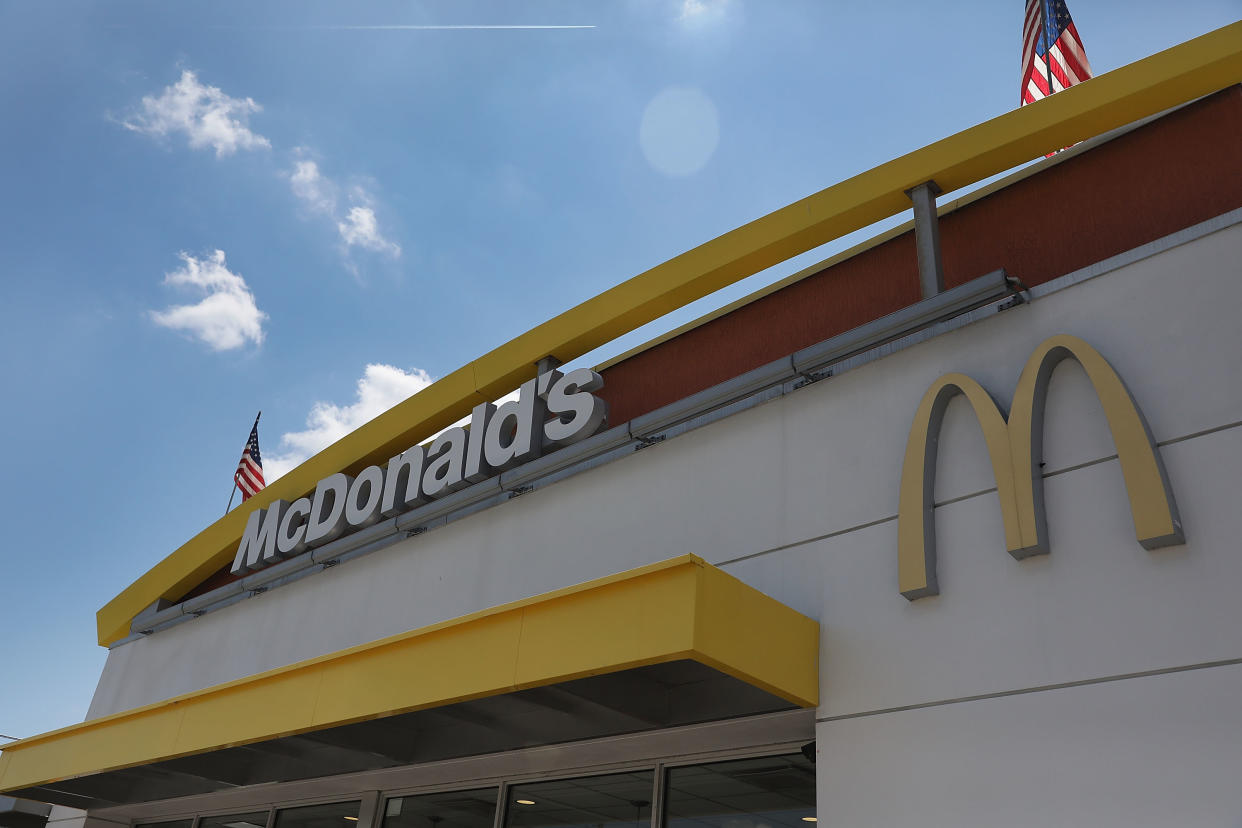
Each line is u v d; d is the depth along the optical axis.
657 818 7.16
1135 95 6.55
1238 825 4.38
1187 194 6.72
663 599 5.42
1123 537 5.27
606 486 8.48
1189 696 4.75
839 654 6.15
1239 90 6.74
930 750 5.48
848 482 6.72
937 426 6.35
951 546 5.96
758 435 7.52
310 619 10.63
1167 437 5.36
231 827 11.02
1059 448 5.73
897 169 7.43
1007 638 5.48
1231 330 5.38
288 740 8.84
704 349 9.44
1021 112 6.97
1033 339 6.19
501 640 6.09
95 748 9.10
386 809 9.30
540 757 7.91
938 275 6.98
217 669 11.46
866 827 5.54
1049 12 10.55
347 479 11.15
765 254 8.23
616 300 9.16
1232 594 4.81
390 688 6.61
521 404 9.58
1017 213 7.62
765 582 6.83
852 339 7.06
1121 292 5.93
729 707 6.54
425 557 9.78
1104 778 4.84
